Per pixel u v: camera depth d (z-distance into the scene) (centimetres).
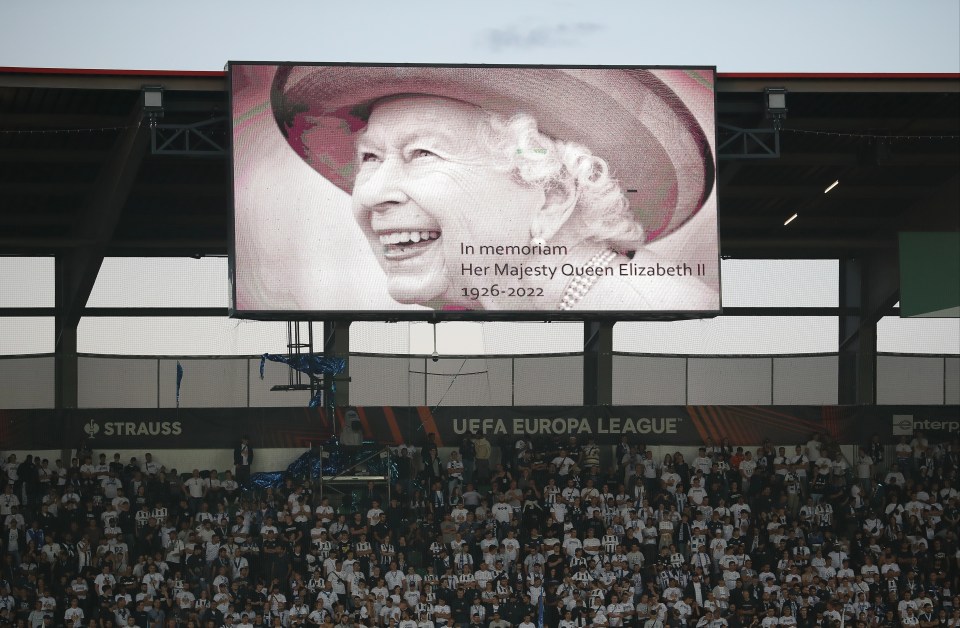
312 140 5091
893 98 5556
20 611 5391
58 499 5850
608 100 5200
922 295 5688
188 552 5678
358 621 5406
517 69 5191
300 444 6159
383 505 6031
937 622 5772
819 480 6288
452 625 5419
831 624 5650
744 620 5631
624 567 5766
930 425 6500
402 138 5131
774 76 5250
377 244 5088
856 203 6438
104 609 5412
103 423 6097
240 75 5056
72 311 6197
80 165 5725
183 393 6166
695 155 5191
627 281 5131
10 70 4834
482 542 5806
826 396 6506
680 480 6175
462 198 5125
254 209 5038
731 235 6738
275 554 5647
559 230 5138
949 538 6159
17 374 6081
